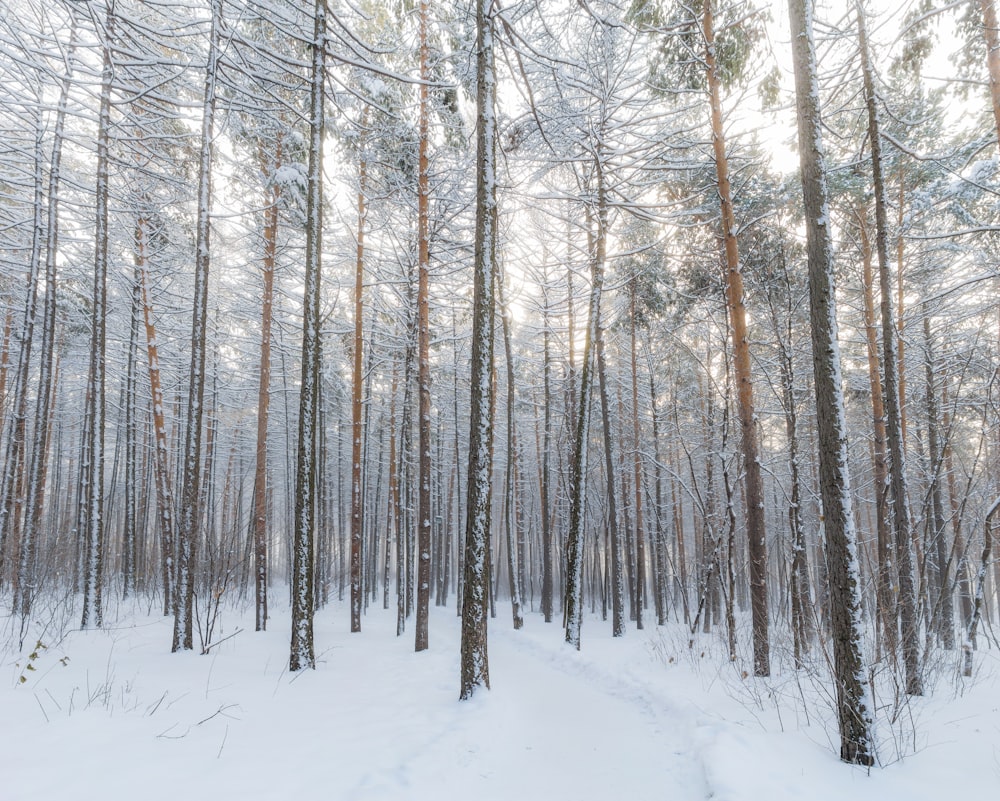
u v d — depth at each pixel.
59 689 6.07
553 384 23.69
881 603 6.79
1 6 9.62
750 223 9.81
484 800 4.25
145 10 11.84
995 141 8.73
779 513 18.72
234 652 9.49
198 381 9.77
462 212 13.72
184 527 9.45
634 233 15.42
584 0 8.46
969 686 7.18
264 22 11.17
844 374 15.81
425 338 12.62
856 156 10.12
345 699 6.70
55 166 11.55
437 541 32.91
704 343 16.81
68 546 14.12
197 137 11.92
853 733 4.72
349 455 30.95
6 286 16.94
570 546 12.33
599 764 5.16
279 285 17.17
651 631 17.02
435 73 12.77
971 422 15.95
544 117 11.80
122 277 15.71
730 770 4.32
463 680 6.95
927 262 12.73
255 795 3.79
